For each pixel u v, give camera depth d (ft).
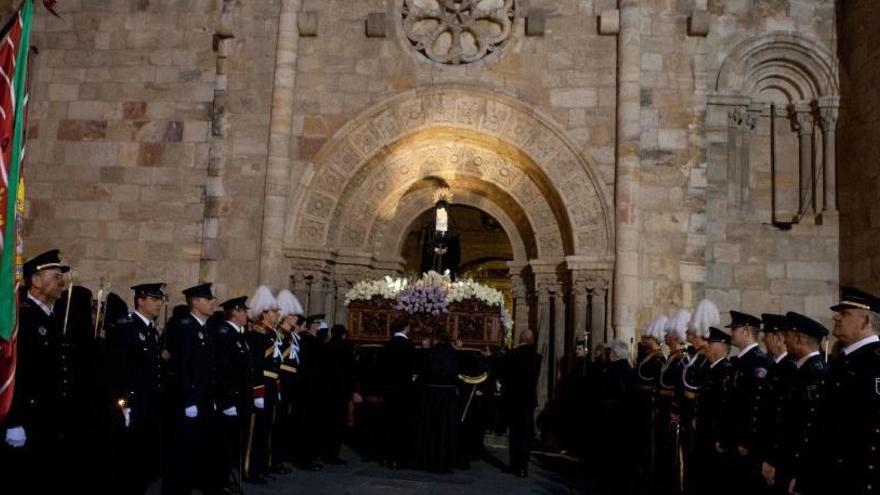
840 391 19.76
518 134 52.29
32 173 55.98
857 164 50.49
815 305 51.42
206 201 53.01
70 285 26.63
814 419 21.08
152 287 28.63
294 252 51.72
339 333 40.50
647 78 51.44
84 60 56.95
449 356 39.93
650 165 50.67
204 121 55.42
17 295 21.13
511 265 56.54
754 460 25.21
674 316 36.88
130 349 27.58
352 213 55.26
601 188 50.75
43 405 24.14
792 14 53.72
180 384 27.91
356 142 53.11
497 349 47.06
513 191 54.65
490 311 47.39
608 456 39.75
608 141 51.34
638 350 44.24
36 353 23.67
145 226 54.70
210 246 52.49
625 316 48.67
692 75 51.39
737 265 52.16
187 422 27.91
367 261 55.36
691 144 50.75
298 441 40.70
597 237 50.65
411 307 46.55
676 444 32.40
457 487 35.32
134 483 30.48
